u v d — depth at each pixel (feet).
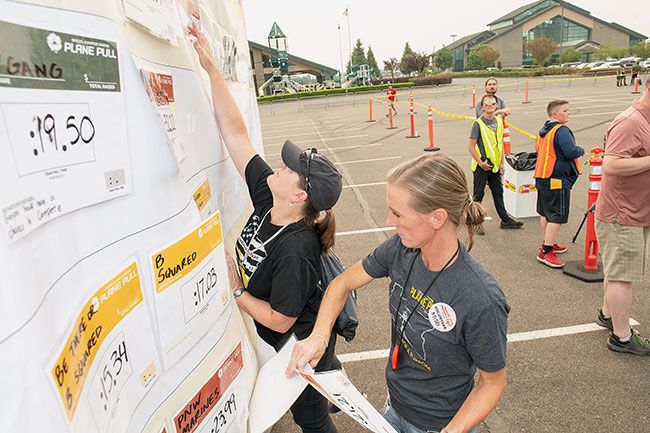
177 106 4.73
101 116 2.87
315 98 132.05
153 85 3.96
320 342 5.56
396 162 34.35
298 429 9.23
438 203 4.42
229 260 5.94
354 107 91.30
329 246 6.19
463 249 4.82
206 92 6.00
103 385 2.82
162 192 3.59
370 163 34.68
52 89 2.42
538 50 241.35
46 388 2.13
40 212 2.26
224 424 4.85
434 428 5.34
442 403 5.21
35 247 2.20
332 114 79.92
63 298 2.41
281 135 56.90
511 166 20.66
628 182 9.73
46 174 2.34
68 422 2.28
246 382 5.96
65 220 2.50
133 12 3.63
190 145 5.05
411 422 5.53
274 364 6.19
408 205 4.49
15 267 2.02
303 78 247.09
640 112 9.34
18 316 2.00
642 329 12.11
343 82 229.86
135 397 3.28
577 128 41.73
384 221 21.85
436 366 5.06
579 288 14.39
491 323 4.56
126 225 3.12
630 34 334.65
